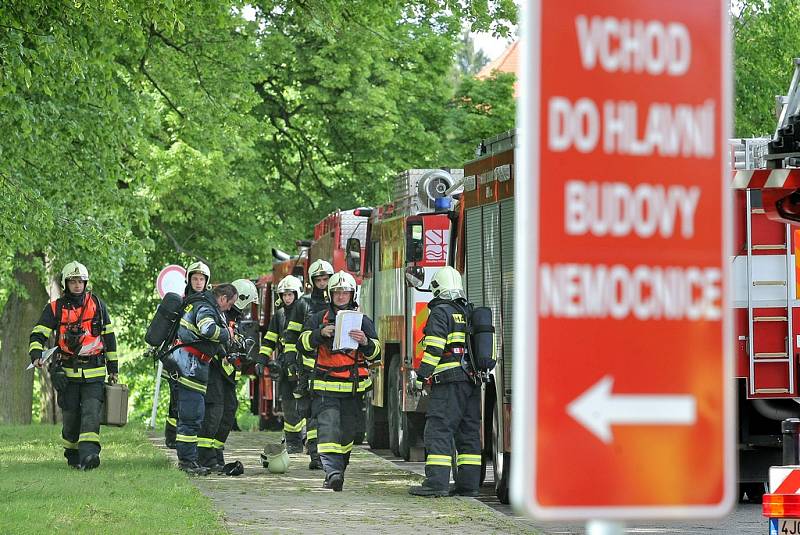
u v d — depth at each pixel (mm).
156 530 19688
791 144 23078
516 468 4660
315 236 52938
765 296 26109
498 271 27141
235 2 45469
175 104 59219
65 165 46344
